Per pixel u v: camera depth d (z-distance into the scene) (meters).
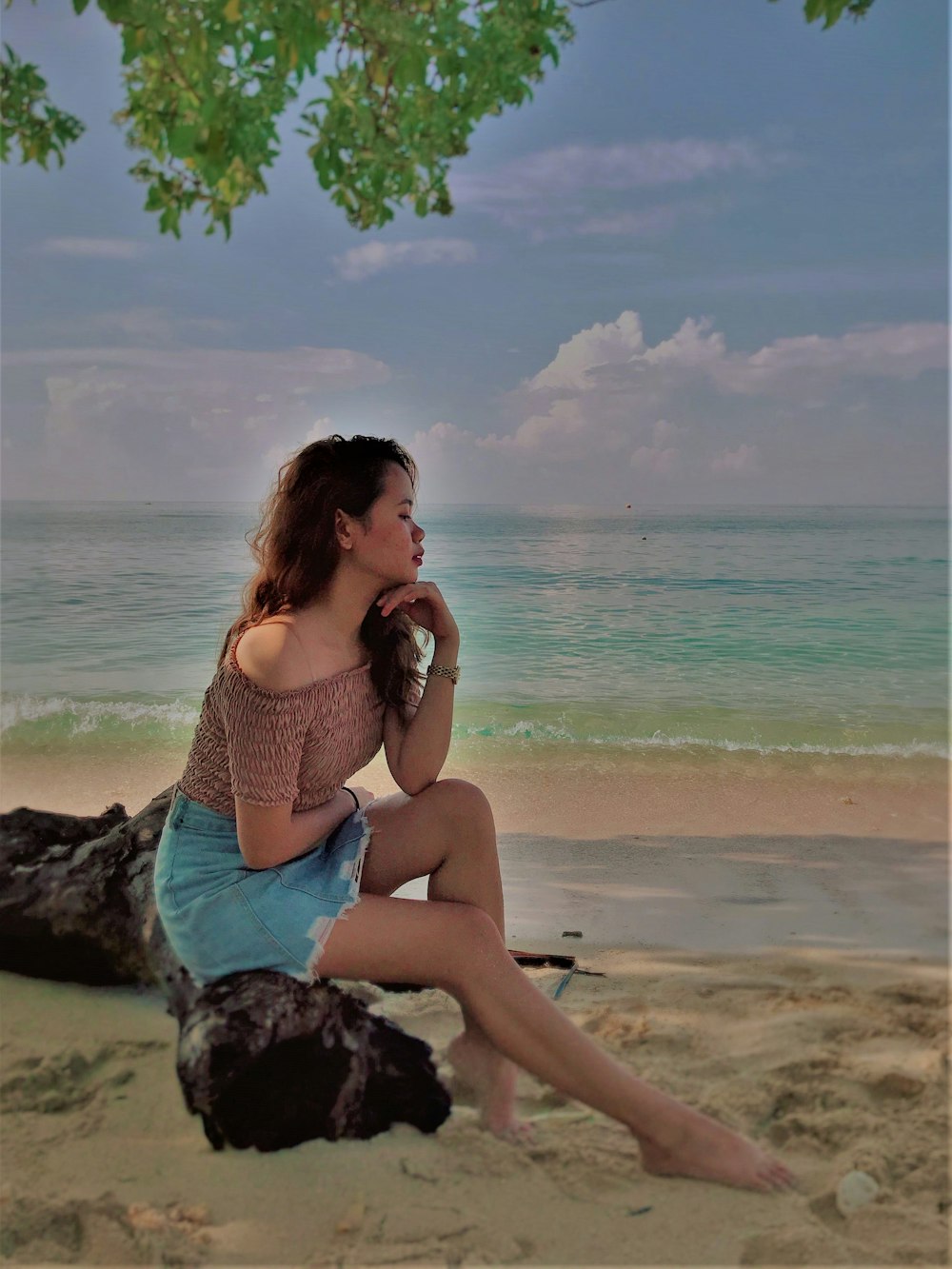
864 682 9.31
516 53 4.85
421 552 2.67
